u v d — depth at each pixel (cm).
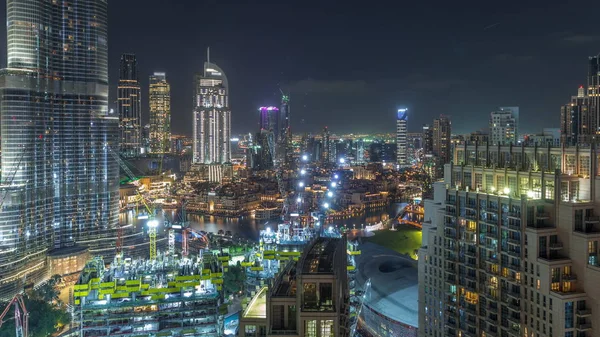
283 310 17700
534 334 19250
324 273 17138
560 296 18062
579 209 18875
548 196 19800
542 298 18850
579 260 18612
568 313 18162
